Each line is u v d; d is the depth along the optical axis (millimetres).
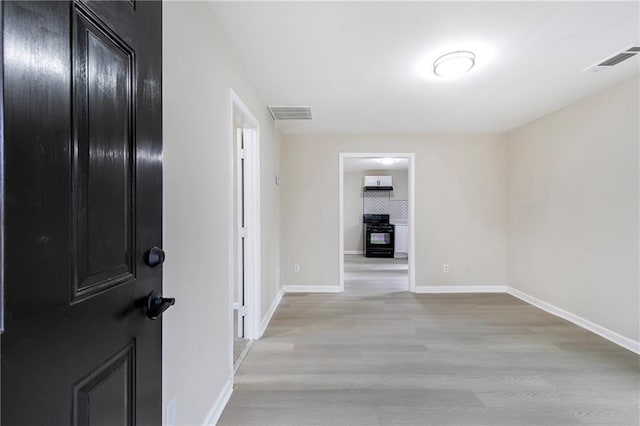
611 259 2787
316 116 3609
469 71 2449
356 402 1887
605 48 2113
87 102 618
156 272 895
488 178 4461
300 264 4516
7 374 453
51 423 527
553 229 3523
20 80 468
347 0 1620
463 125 4047
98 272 651
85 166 613
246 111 2398
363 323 3217
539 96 2979
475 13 1737
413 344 2709
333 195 4500
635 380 2119
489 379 2139
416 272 4473
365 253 8188
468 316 3436
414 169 4465
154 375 884
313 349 2609
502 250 4465
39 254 504
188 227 1394
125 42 750
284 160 4500
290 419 1733
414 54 2182
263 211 3059
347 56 2213
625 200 2658
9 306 454
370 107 3307
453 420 1727
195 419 1474
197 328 1496
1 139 441
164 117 1191
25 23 477
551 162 3547
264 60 2262
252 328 2830
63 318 555
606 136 2832
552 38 1987
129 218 768
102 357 663
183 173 1345
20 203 470
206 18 1608
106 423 673
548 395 1954
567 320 3295
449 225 4473
